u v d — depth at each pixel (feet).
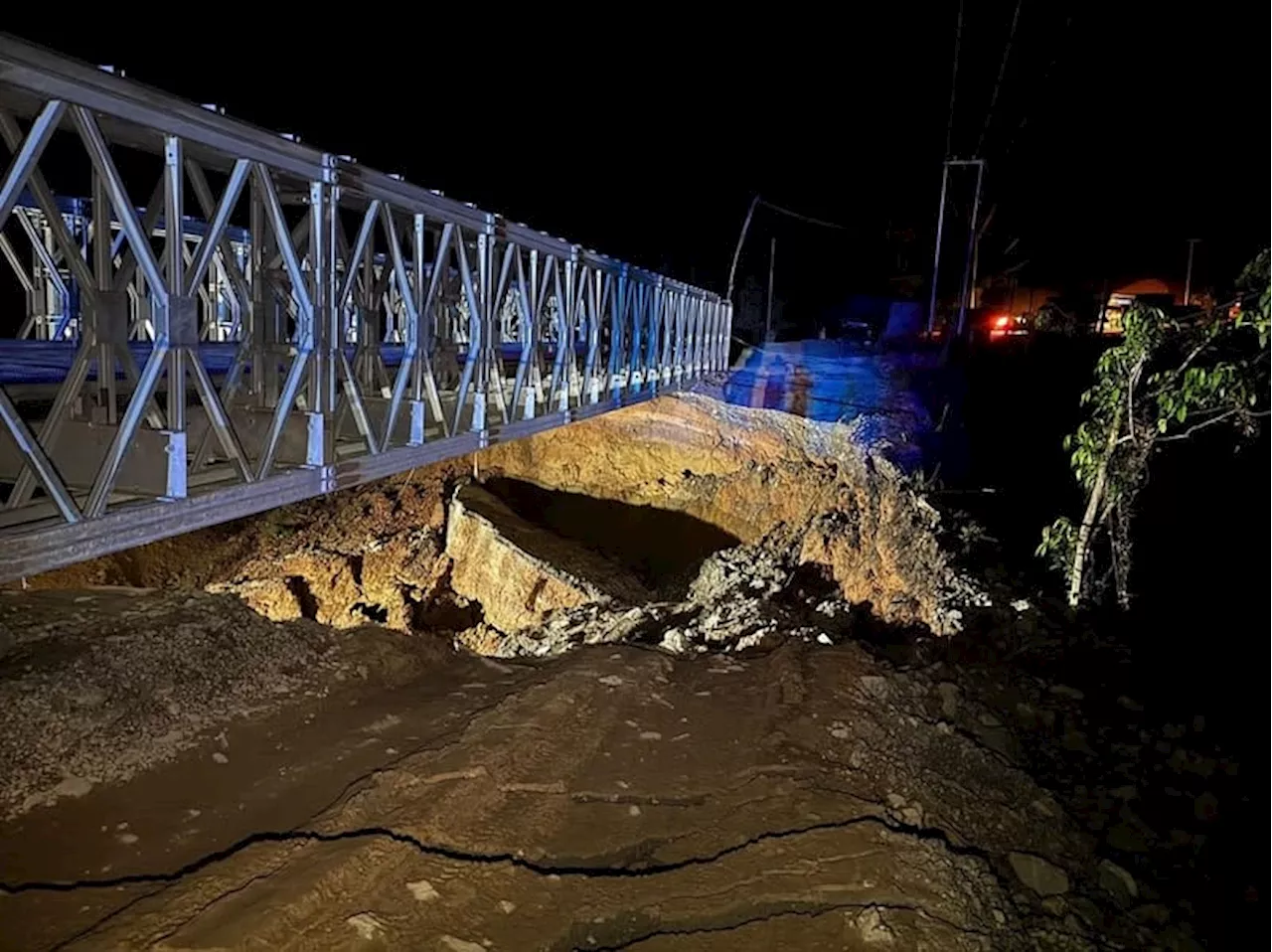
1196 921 13.71
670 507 55.42
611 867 12.96
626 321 40.68
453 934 10.80
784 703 19.03
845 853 13.03
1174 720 21.29
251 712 16.90
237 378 17.57
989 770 16.84
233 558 50.75
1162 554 37.37
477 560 47.70
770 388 72.49
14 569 11.02
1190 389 24.52
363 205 18.28
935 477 51.39
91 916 10.66
